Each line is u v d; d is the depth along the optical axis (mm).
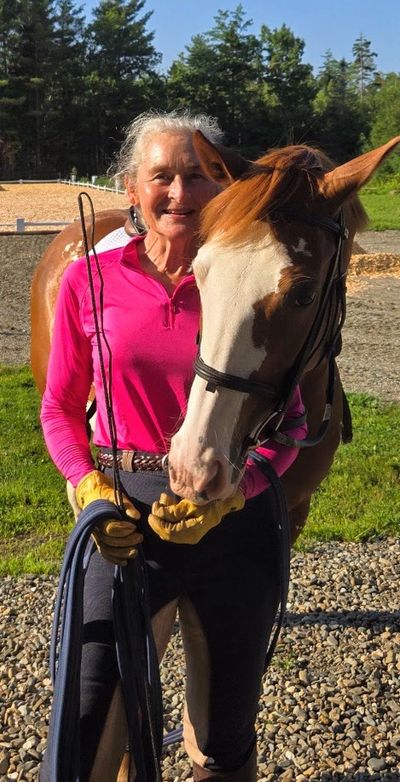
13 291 12609
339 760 2574
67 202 31125
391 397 7254
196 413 1545
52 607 3537
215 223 1622
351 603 3576
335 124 61344
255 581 1739
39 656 3125
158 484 1760
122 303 1765
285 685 2955
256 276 1542
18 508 4672
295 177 1636
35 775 2475
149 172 1851
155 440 1784
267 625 1742
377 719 2779
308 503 2738
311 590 3689
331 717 2773
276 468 1767
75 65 63031
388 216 25703
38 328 3281
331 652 3184
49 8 63062
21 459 5496
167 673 3035
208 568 1737
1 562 3996
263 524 1803
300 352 1632
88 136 63062
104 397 1793
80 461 1770
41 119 62438
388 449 5637
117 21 64625
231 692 1712
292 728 2717
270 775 2496
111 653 1617
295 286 1540
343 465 5301
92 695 1581
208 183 1856
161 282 1812
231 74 62000
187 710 1885
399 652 3186
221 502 1586
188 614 1762
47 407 1873
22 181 44625
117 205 29109
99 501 1649
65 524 4504
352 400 6996
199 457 1508
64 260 3141
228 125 61531
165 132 1888
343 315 1897
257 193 1588
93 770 1553
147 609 1640
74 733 1530
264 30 61844
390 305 12070
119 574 1643
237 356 1539
